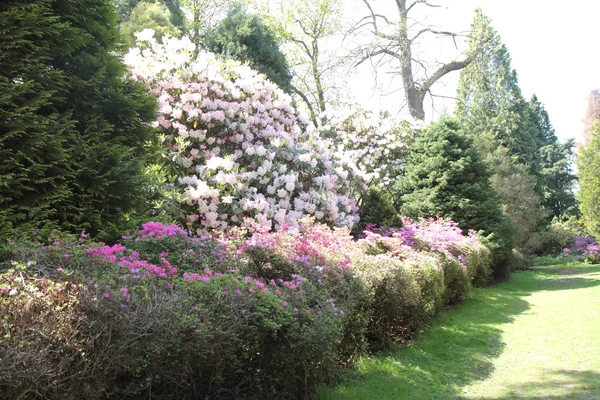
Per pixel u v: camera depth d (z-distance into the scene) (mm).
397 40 20328
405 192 14414
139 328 2660
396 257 6707
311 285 4363
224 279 3570
